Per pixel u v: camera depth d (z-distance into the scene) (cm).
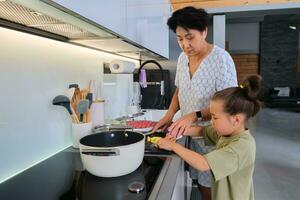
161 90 274
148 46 184
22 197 86
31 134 114
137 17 151
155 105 280
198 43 141
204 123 145
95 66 178
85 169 105
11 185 96
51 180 99
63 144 139
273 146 463
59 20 90
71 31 113
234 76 148
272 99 935
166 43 276
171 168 104
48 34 118
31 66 113
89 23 92
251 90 118
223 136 123
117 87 226
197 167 106
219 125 119
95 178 98
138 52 204
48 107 126
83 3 80
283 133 564
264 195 280
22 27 102
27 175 105
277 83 1006
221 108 117
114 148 94
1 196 87
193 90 155
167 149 120
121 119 202
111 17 107
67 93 137
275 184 307
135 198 79
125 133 122
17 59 105
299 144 475
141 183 89
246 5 447
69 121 144
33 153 116
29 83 112
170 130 134
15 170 105
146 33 177
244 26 986
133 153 98
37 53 117
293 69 995
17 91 105
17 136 106
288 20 963
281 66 996
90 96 148
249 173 118
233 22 965
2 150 99
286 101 921
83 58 160
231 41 1000
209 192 157
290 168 357
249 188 120
